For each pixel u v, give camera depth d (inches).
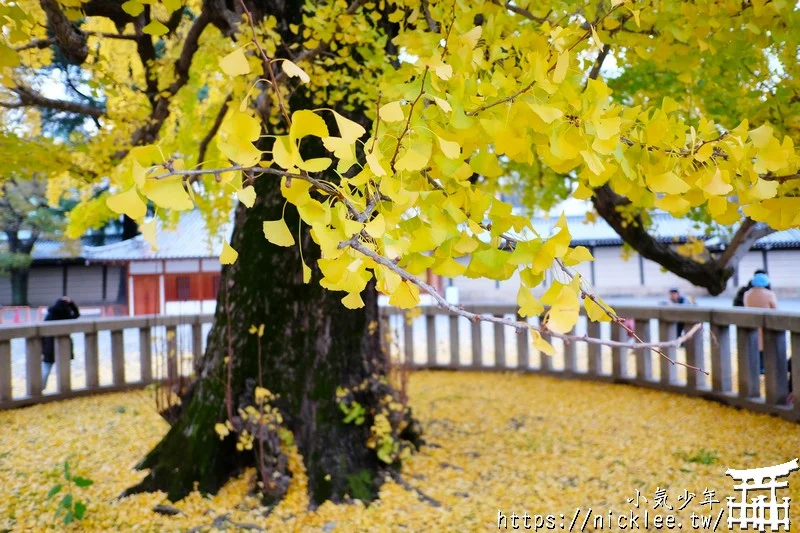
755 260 940.6
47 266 1056.8
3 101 146.0
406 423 161.5
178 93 182.1
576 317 45.1
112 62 189.5
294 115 33.8
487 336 528.4
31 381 233.9
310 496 128.6
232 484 134.7
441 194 48.3
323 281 42.3
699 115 143.1
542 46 52.4
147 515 123.2
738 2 73.3
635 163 49.7
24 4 106.7
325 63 111.0
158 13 145.9
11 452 168.2
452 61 48.1
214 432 136.3
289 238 39.8
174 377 181.0
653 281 987.3
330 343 142.9
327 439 136.4
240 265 145.6
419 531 118.0
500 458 162.6
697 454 159.9
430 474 147.9
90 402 236.8
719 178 46.6
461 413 214.1
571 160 49.1
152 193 32.7
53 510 125.3
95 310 992.9
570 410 216.4
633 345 44.0
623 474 149.1
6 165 150.9
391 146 46.9
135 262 888.9
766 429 176.6
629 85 160.2
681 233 778.2
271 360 140.6
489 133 43.3
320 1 117.5
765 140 47.4
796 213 50.4
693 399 220.1
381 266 43.2
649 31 84.4
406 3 82.5
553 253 44.6
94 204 204.8
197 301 897.5
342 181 41.4
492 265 47.0
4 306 968.3
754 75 111.0
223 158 38.1
